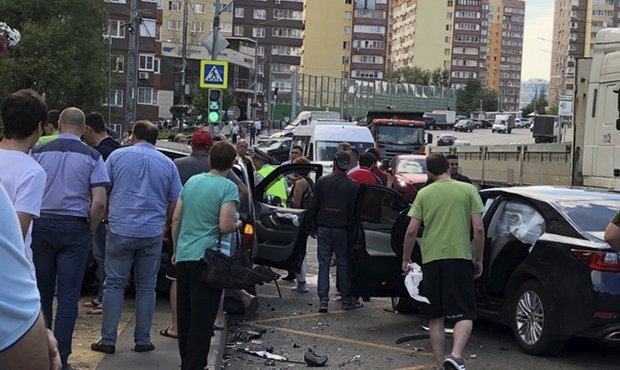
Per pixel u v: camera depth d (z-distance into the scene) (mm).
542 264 7480
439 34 197500
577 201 7859
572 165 15234
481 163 23656
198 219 5918
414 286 6965
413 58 199250
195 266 5859
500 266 8141
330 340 8297
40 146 5719
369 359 7535
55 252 5641
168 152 9633
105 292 6555
